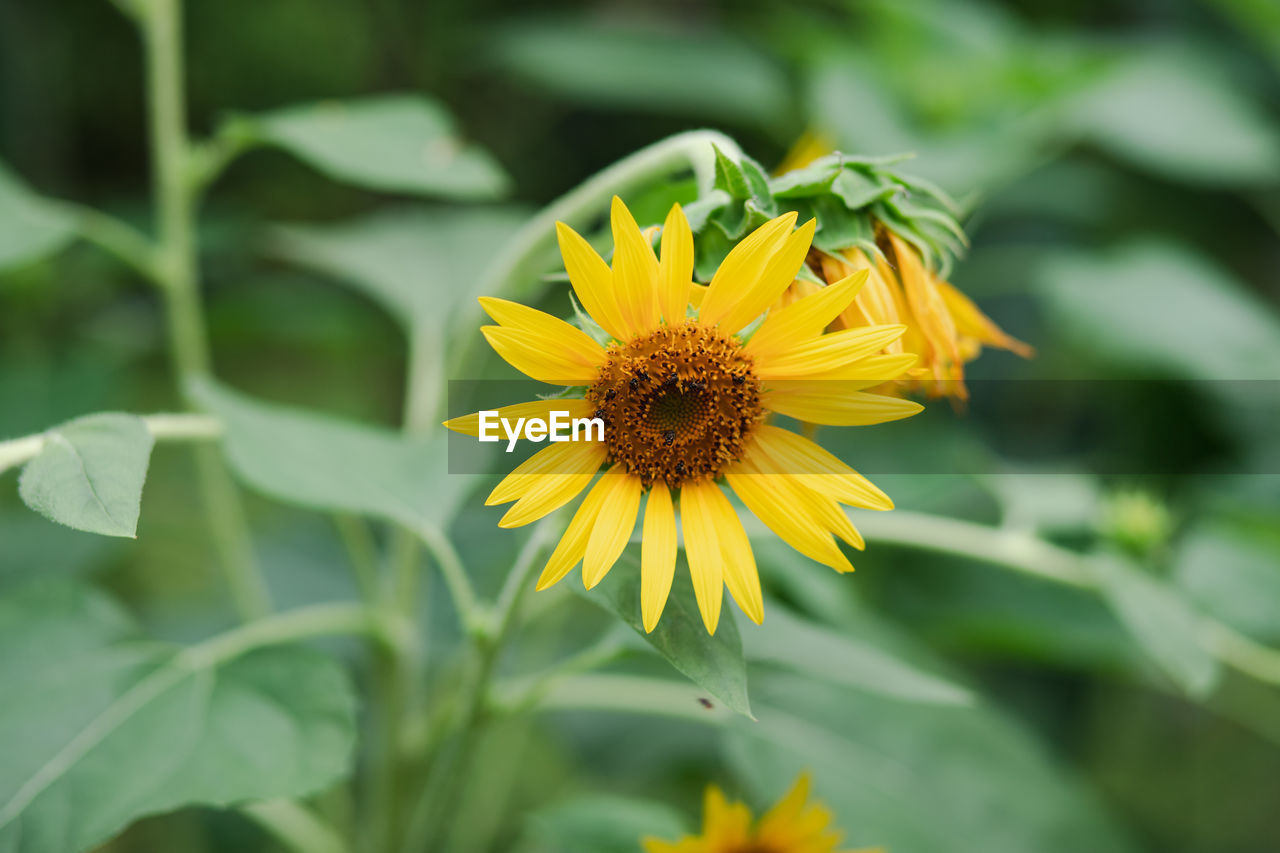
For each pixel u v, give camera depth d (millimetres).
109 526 451
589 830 563
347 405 1175
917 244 476
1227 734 1010
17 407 804
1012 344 508
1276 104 1016
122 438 462
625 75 910
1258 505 703
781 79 978
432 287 727
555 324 465
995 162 762
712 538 463
